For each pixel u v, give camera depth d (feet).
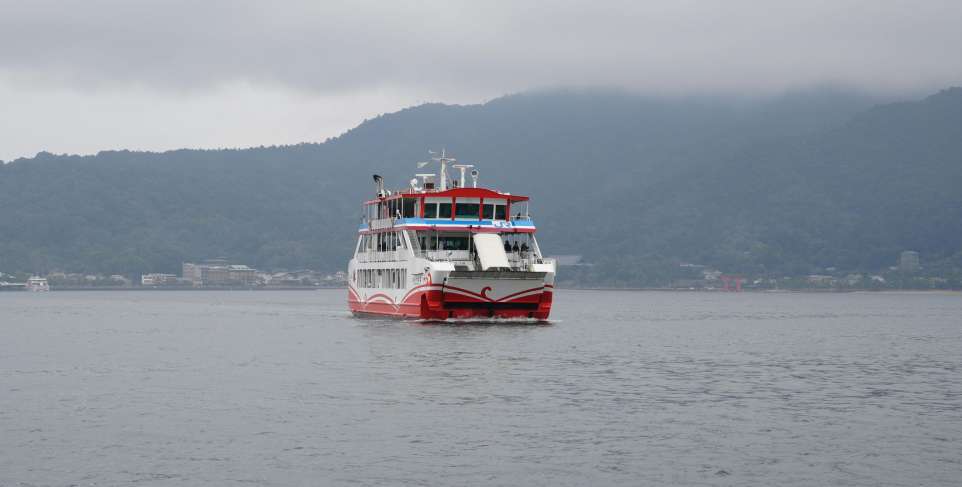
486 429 130.52
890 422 138.00
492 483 105.60
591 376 183.73
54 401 152.87
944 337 311.47
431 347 229.86
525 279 277.44
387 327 288.51
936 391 169.68
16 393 161.79
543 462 113.70
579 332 288.92
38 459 114.32
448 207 291.99
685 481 106.73
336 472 109.19
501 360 206.59
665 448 120.67
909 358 231.50
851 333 332.60
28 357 225.56
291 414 140.46
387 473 108.99
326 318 398.62
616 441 124.06
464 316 282.56
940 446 122.52
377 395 157.89
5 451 118.01
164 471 109.50
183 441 122.93
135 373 189.67
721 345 265.13
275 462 113.19
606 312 526.57
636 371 193.16
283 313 472.44
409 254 289.94
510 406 148.05
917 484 105.81
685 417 140.36
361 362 202.80
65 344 265.95
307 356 217.77
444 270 272.10
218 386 168.86
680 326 365.40
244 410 143.64
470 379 176.86
